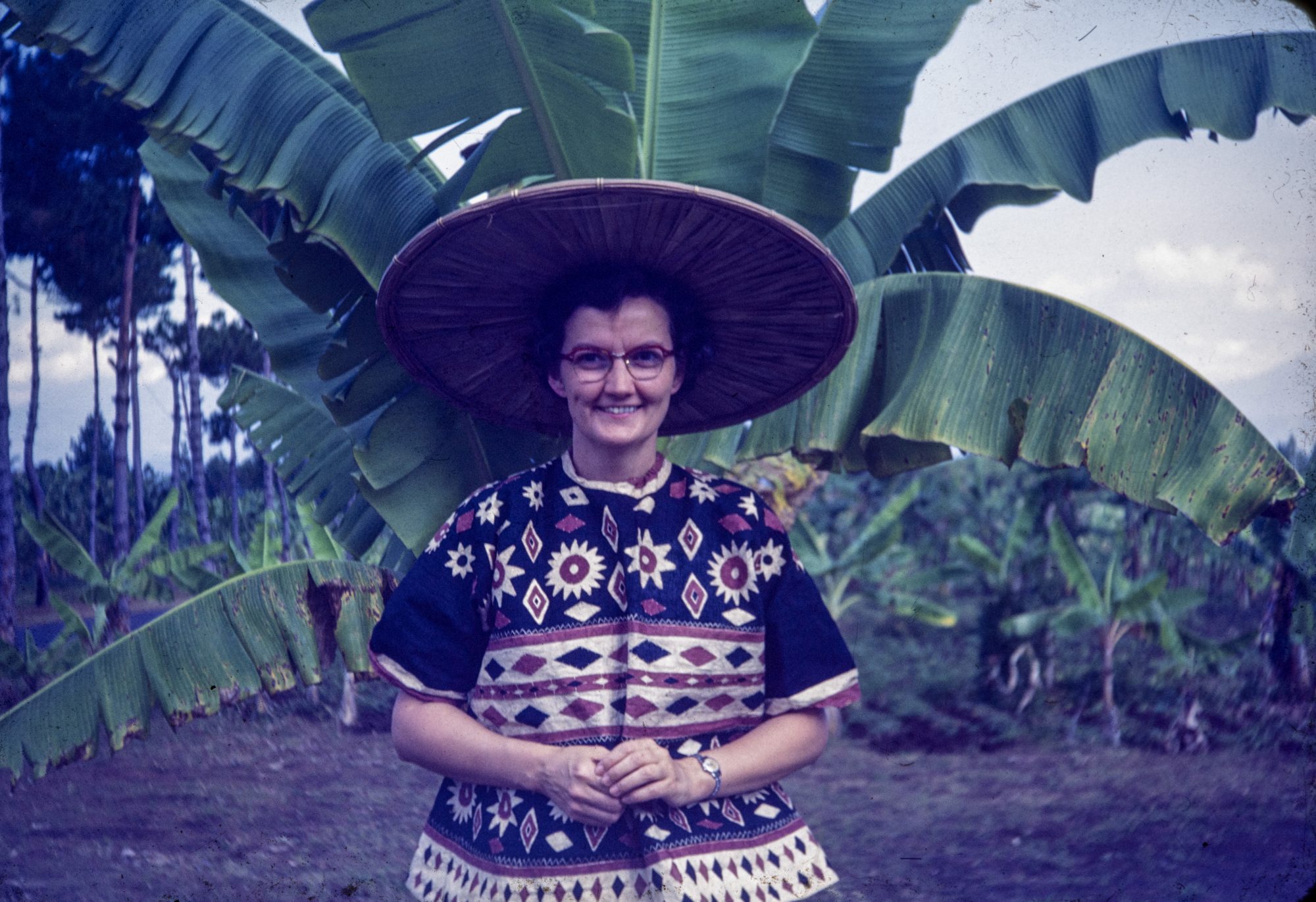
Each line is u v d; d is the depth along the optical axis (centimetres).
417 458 233
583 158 191
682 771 112
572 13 179
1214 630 750
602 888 115
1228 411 204
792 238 123
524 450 237
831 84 227
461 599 122
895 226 262
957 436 213
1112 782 494
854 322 136
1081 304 216
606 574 121
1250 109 242
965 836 396
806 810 491
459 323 142
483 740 117
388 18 169
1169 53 249
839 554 1209
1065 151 252
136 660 225
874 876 318
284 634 229
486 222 123
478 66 177
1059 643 887
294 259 216
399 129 182
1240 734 489
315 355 266
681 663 117
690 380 138
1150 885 263
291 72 214
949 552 1269
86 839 242
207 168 266
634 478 126
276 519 364
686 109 209
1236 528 201
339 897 219
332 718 409
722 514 125
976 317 222
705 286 134
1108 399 210
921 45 223
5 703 283
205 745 356
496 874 117
